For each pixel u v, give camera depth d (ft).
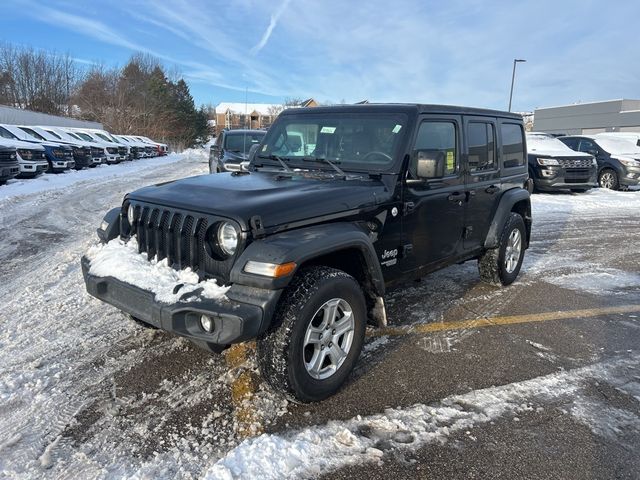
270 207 9.37
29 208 33.40
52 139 66.28
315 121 13.66
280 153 14.02
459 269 20.65
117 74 179.32
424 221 13.04
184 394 10.30
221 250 9.23
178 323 8.76
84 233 25.75
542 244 26.18
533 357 12.53
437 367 11.85
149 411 9.67
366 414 9.78
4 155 43.70
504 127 17.16
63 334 12.97
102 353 11.98
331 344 10.17
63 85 173.06
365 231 11.14
